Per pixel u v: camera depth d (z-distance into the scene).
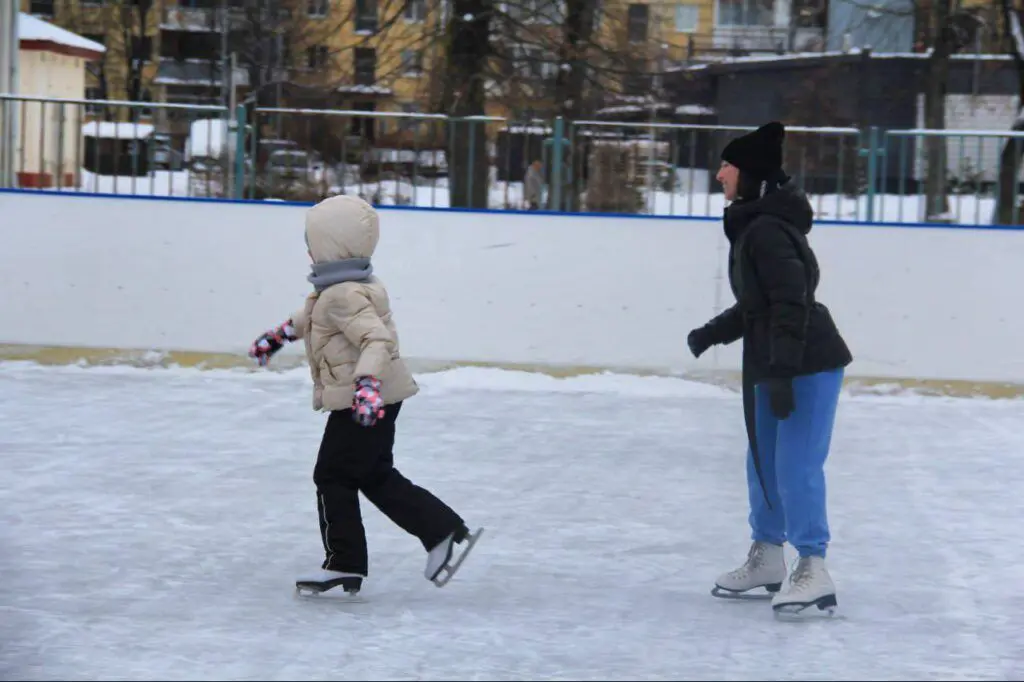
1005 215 14.29
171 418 11.29
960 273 13.59
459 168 14.60
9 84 19.62
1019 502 9.10
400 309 13.77
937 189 14.43
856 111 37.28
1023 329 13.59
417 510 6.51
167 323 13.77
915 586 7.02
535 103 26.12
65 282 13.78
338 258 6.34
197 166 14.48
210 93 42.75
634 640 5.97
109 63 51.88
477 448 10.45
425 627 6.09
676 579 7.07
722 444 10.96
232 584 6.72
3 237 13.76
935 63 30.14
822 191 14.62
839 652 5.84
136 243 13.73
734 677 5.47
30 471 9.21
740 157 6.35
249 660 5.54
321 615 6.23
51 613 6.14
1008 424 12.19
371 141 14.57
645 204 14.64
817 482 6.38
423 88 26.73
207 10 44.69
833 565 7.44
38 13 52.69
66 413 11.37
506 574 7.06
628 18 29.62
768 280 6.16
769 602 6.68
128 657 5.54
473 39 24.94
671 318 13.72
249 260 13.70
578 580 6.99
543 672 5.48
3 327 13.84
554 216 13.66
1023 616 6.47
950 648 5.94
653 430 11.45
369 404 6.09
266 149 14.54
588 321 13.73
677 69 32.22
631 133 14.52
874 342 13.66
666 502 8.86
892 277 13.62
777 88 38.03
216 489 8.83
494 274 13.73
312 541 7.60
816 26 39.28
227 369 13.75
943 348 13.64
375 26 29.77
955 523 8.47
